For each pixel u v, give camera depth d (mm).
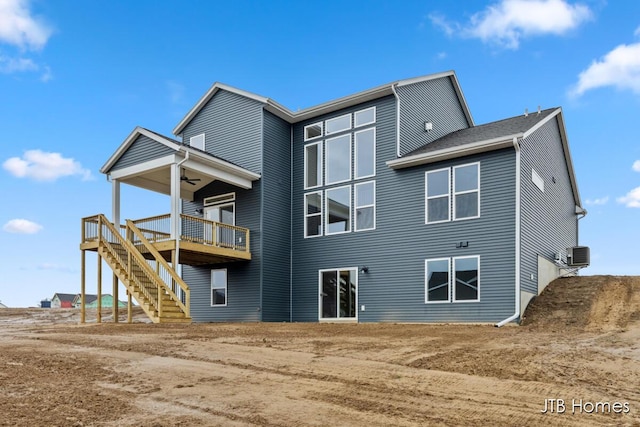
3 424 4516
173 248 14422
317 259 16703
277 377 6273
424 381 5973
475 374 6273
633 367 6492
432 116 17141
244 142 17250
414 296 14367
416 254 14508
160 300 13594
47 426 4473
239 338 9695
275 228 16969
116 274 15000
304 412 4820
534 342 8586
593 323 11195
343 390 5617
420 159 14477
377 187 15609
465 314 13383
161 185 17797
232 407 5012
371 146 15938
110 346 8750
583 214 19203
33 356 7809
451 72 17969
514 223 12914
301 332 10766
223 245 15930
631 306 12281
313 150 17469
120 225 16219
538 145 14984
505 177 13211
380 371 6531
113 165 16328
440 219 14203
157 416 4742
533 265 13781
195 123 18766
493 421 4480
